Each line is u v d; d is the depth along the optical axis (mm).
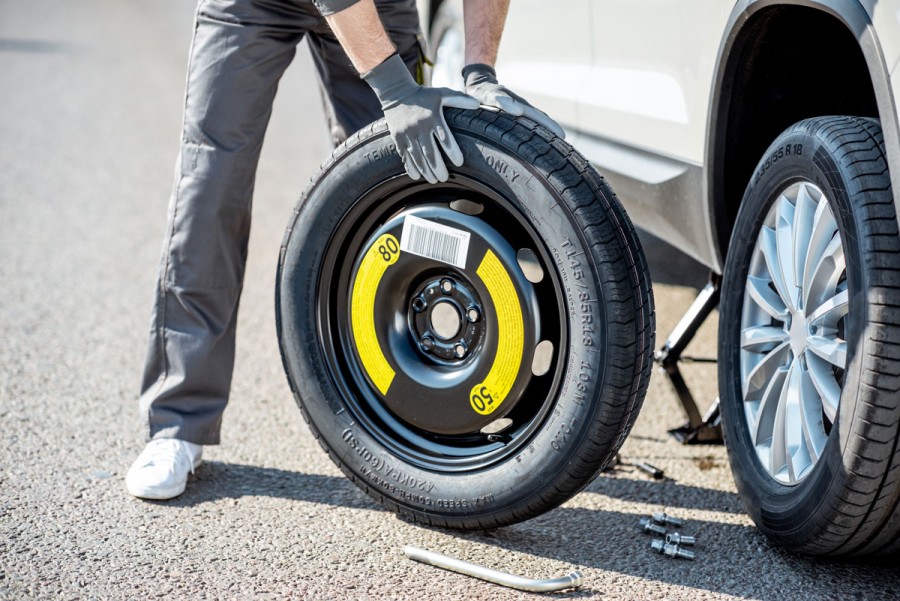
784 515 2010
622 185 2811
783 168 2070
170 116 7340
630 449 2668
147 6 15500
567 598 1928
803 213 2014
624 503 2352
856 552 1989
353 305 2211
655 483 2459
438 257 2082
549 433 1992
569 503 2352
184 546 2117
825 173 1902
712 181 2414
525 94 3404
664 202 2629
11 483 2393
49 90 8164
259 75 2268
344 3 1950
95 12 14391
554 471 1992
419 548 2066
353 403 2244
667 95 2559
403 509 2189
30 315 3643
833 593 1957
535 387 2117
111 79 8773
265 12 2230
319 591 1948
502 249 2020
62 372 3135
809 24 2189
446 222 2068
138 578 1986
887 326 1759
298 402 2283
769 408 2137
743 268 2236
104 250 4438
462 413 2121
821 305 1968
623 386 1925
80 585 1957
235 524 2223
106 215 4965
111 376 3117
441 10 4582
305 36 2498
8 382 3033
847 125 1924
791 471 2025
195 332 2367
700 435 2689
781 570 2043
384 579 1994
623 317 1905
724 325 2299
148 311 3729
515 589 1956
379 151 2078
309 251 2197
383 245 2141
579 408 1948
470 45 2217
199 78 2252
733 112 2340
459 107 1994
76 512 2258
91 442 2645
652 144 2637
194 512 2277
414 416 2178
